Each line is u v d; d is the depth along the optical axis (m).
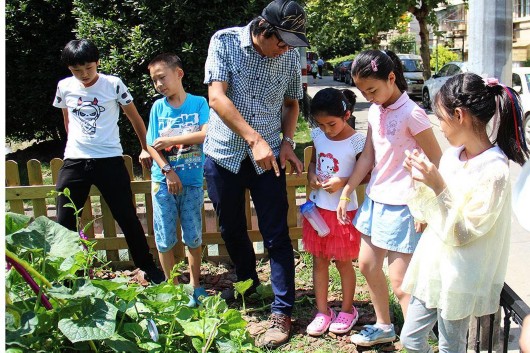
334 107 3.07
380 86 2.80
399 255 2.94
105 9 7.52
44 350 1.86
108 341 1.90
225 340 2.25
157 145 3.53
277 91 3.29
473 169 2.26
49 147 9.19
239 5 7.23
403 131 2.88
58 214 3.84
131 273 4.41
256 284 3.81
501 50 2.94
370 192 3.03
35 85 7.96
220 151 3.32
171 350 2.13
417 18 17.70
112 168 3.79
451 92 2.25
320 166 3.29
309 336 3.36
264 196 3.30
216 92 3.09
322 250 3.30
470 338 3.07
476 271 2.30
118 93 3.84
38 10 7.74
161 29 7.18
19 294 2.00
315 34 19.42
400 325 3.46
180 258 4.52
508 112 2.25
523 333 1.72
